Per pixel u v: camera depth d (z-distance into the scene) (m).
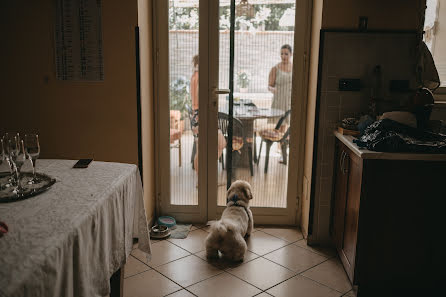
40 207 1.51
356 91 2.88
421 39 2.77
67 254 1.29
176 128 3.36
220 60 3.24
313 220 3.09
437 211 2.24
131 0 2.81
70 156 3.07
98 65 2.93
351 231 2.43
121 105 2.97
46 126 3.04
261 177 3.43
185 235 3.23
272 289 2.49
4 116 3.05
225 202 3.48
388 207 2.25
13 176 1.87
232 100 3.30
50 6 2.87
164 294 2.41
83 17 2.87
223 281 2.57
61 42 2.92
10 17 2.90
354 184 2.39
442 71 3.10
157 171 3.42
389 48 2.82
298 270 2.74
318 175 3.03
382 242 2.30
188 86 3.30
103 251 1.66
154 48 3.23
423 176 2.21
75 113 3.01
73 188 1.76
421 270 2.32
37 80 2.98
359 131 2.63
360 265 2.33
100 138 3.04
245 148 3.38
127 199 2.04
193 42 3.23
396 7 2.77
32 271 1.07
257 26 3.18
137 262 2.79
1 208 1.50
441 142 2.25
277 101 3.29
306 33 3.15
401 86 2.86
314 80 2.99
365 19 2.79
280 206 3.46
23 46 2.93
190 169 3.43
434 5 3.06
